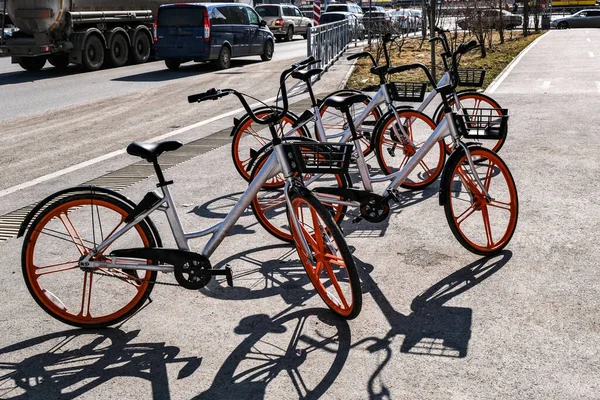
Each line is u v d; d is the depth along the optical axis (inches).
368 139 285.3
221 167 319.0
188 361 146.1
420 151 205.2
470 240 205.3
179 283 161.2
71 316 162.9
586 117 402.3
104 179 308.8
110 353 151.0
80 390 136.9
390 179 209.2
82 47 810.2
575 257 192.1
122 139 409.7
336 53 889.5
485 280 179.6
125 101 577.3
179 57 821.2
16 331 162.9
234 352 148.9
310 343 151.1
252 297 176.1
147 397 133.6
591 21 1704.0
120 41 885.2
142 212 159.5
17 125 476.7
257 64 889.5
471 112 291.4
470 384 132.9
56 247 214.5
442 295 171.8
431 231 217.9
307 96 565.9
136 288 178.2
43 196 286.7
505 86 561.9
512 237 209.0
